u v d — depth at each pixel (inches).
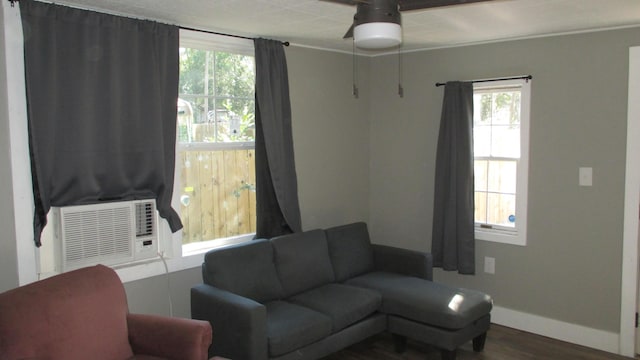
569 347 147.9
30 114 106.3
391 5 82.3
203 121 145.3
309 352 119.3
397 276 156.1
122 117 120.6
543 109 152.7
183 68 140.1
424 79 177.3
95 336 96.1
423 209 181.6
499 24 135.4
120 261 122.4
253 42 150.8
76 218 114.5
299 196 169.6
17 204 108.0
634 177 139.0
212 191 147.9
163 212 129.0
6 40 104.7
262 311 110.7
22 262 109.3
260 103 149.3
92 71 114.8
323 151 176.6
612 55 140.3
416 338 133.8
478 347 143.3
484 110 166.7
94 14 114.3
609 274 144.8
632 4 113.7
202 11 119.3
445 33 147.9
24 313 87.8
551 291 155.0
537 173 155.1
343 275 156.9
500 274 164.7
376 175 193.9
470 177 163.3
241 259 133.7
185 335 97.6
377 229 195.6
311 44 165.0
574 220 149.6
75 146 113.4
